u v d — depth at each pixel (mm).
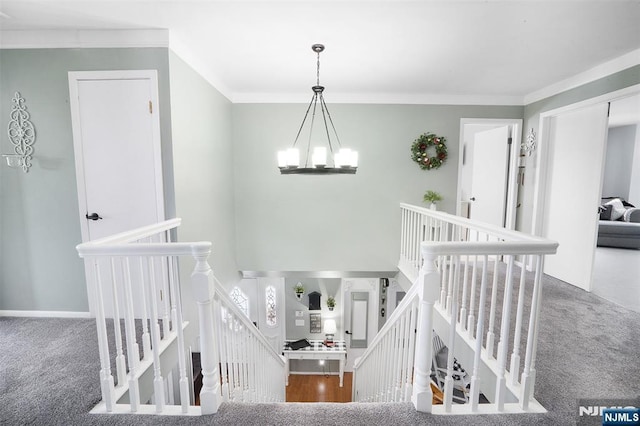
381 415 1536
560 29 2395
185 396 1562
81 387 1755
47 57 2576
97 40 2543
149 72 2557
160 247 1477
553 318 2629
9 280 2771
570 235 3570
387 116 4305
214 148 3611
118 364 1669
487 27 2379
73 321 2666
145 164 2650
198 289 1479
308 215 4484
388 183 4410
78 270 2756
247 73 3453
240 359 2012
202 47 2799
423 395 1543
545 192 3953
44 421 1511
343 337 6109
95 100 2604
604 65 3061
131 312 1595
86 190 2680
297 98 4289
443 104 4273
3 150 2652
